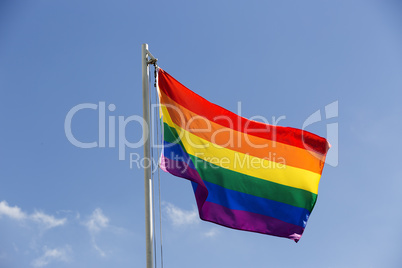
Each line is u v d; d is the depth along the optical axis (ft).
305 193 39.40
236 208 38.06
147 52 37.37
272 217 38.58
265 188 39.01
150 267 31.71
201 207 35.19
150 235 32.35
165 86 38.34
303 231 38.68
